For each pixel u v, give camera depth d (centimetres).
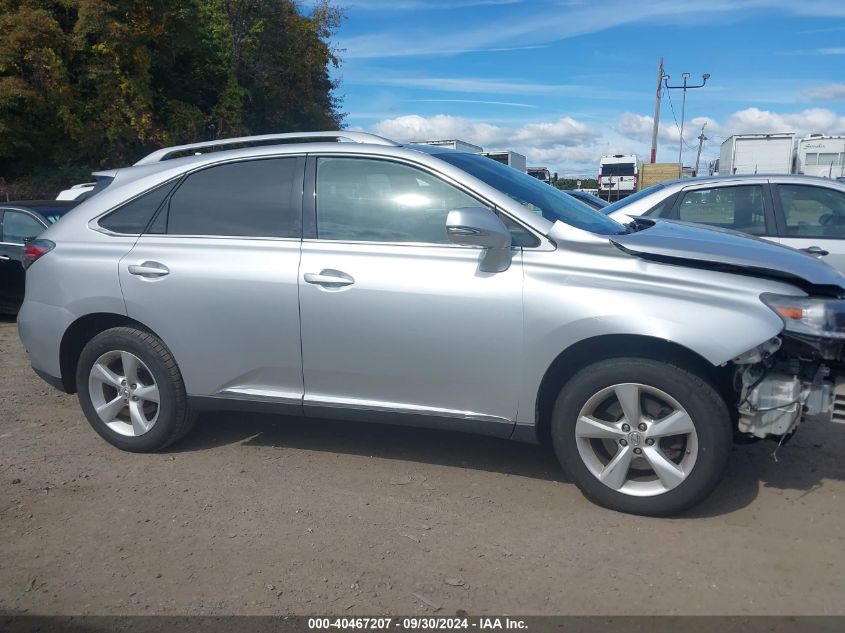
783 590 310
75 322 465
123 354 457
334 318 406
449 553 345
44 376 486
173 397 451
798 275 353
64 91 2261
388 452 465
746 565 329
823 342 339
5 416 540
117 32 2288
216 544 357
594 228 409
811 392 351
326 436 493
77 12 2406
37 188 2273
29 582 328
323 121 3434
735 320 344
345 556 344
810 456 446
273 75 3028
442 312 386
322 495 407
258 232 431
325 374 418
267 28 2941
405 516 381
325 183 425
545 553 343
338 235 416
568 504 391
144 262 443
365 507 392
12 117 2247
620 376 363
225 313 427
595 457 381
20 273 837
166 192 456
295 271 413
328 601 310
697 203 680
